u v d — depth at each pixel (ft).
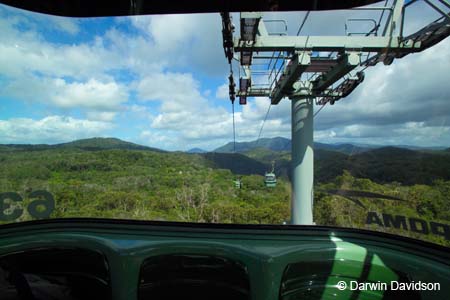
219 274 8.46
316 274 8.21
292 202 18.85
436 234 7.45
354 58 22.08
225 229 9.68
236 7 5.42
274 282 7.89
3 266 8.54
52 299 8.46
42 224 9.66
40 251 8.89
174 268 8.66
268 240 8.97
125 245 8.75
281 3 5.27
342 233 9.01
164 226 9.79
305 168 27.20
